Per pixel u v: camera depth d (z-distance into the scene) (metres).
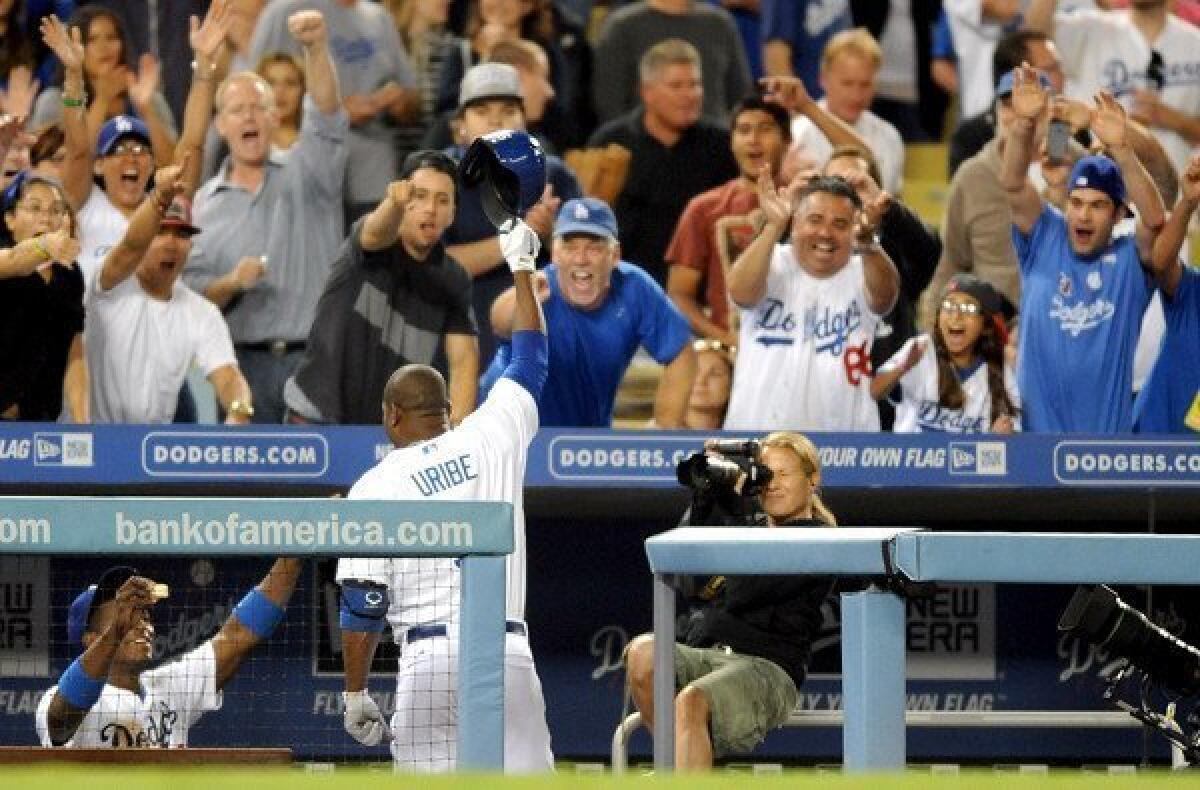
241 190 39.81
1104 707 35.38
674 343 35.88
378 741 23.58
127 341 36.16
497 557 18.28
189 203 39.34
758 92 40.97
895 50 46.62
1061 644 35.62
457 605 22.62
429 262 35.84
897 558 17.69
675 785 15.53
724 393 38.69
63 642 32.81
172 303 36.69
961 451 32.94
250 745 32.19
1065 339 36.41
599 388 35.62
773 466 25.98
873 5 46.44
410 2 44.28
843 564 17.98
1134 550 17.69
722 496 26.17
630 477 32.28
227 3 39.75
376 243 35.44
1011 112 39.78
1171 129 46.00
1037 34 43.91
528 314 24.34
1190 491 33.41
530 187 24.22
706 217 40.91
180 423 34.50
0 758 19.36
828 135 41.41
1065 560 17.59
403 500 18.17
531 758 23.25
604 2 47.69
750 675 25.17
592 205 35.22
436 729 22.67
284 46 43.38
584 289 35.12
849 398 36.03
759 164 40.66
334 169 40.31
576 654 35.44
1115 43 45.97
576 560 35.59
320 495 33.25
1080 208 36.16
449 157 35.97
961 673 35.56
